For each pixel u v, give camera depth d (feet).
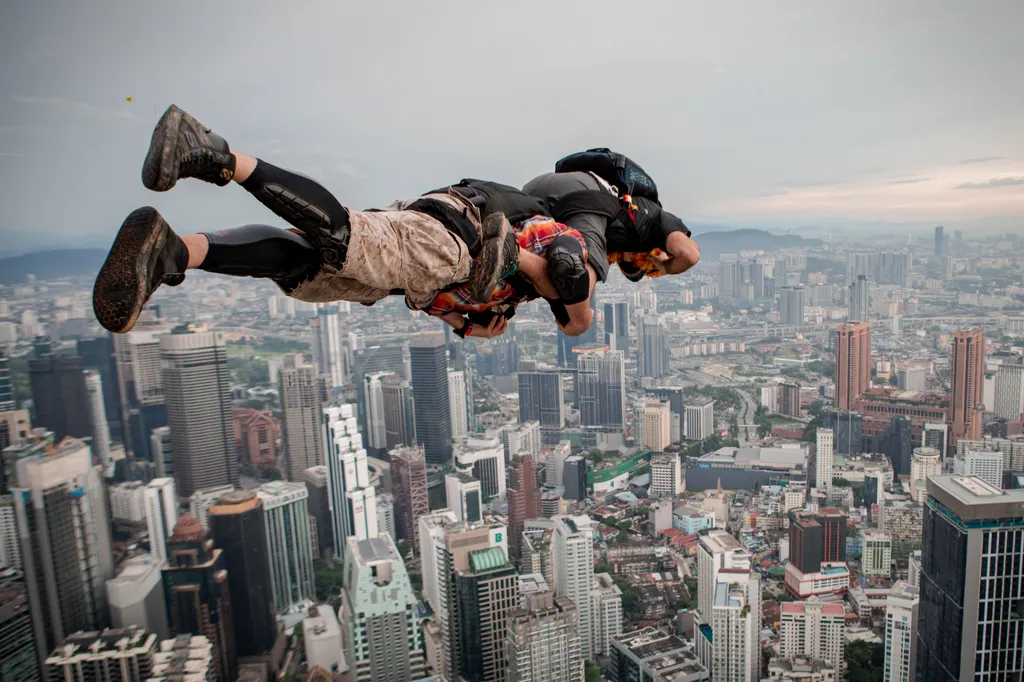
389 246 4.43
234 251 4.33
